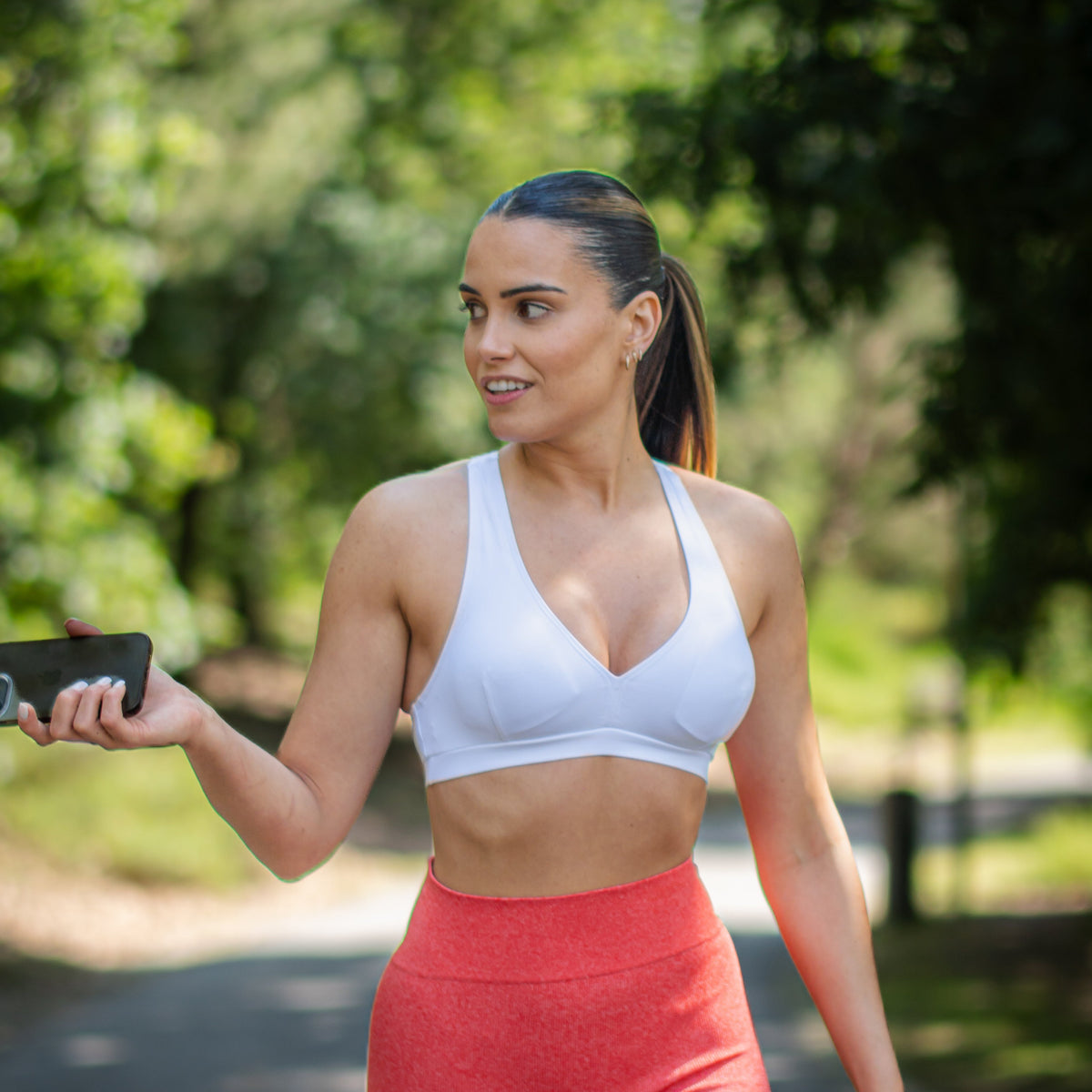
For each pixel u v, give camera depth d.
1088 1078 9.48
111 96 14.22
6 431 14.17
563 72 26.75
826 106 8.68
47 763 19.88
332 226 25.72
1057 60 7.95
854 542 51.81
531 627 2.76
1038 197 8.11
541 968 2.79
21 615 14.52
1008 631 14.24
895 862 17.47
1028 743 46.34
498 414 2.78
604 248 2.77
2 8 13.80
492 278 2.75
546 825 2.78
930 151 8.36
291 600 48.81
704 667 2.81
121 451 15.38
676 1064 2.84
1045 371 9.72
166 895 18.81
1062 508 12.30
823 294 9.78
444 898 2.86
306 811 2.79
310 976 14.15
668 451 3.30
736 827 28.98
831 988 3.16
